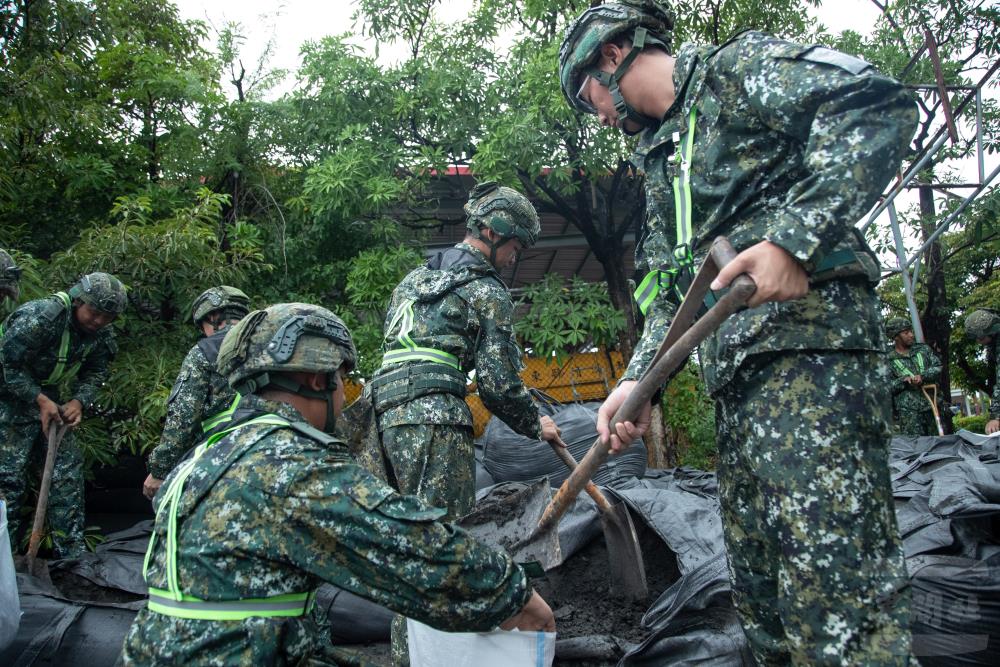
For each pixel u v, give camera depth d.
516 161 6.61
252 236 6.36
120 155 6.72
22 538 4.07
